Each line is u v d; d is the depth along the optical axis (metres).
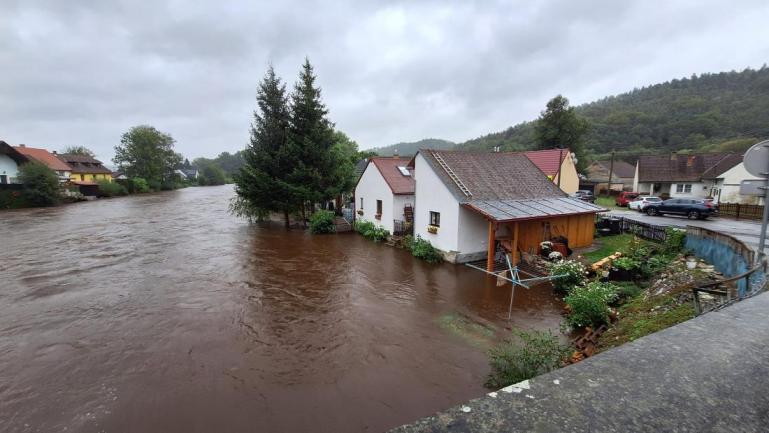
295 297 12.89
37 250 19.64
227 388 7.68
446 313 11.41
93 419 6.75
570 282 12.72
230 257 18.56
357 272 15.91
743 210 25.61
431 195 18.30
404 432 1.22
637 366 1.68
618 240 19.59
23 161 44.59
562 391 1.49
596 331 9.13
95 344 9.49
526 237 17.08
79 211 37.56
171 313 11.45
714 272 10.31
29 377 8.04
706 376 1.60
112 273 15.58
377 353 9.05
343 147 45.09
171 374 8.16
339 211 31.50
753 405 1.41
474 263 16.83
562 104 47.91
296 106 26.59
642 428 1.26
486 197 16.95
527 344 7.86
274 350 9.22
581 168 48.94
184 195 63.03
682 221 23.88
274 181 26.12
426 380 7.92
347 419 6.77
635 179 42.75
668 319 7.69
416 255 18.16
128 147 71.75
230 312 11.56
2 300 12.41
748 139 56.88
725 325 2.13
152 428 6.54
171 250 19.98
